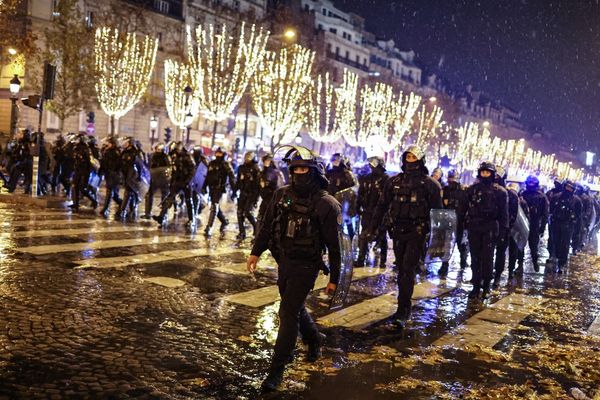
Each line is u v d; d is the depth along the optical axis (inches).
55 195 768.3
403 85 3405.5
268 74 1385.3
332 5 3257.9
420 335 274.7
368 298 344.2
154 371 199.0
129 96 1631.4
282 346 194.9
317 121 1879.9
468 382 215.0
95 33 1471.5
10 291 278.8
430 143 2512.3
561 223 540.1
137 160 600.1
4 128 1614.2
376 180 465.1
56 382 183.5
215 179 539.8
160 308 275.3
